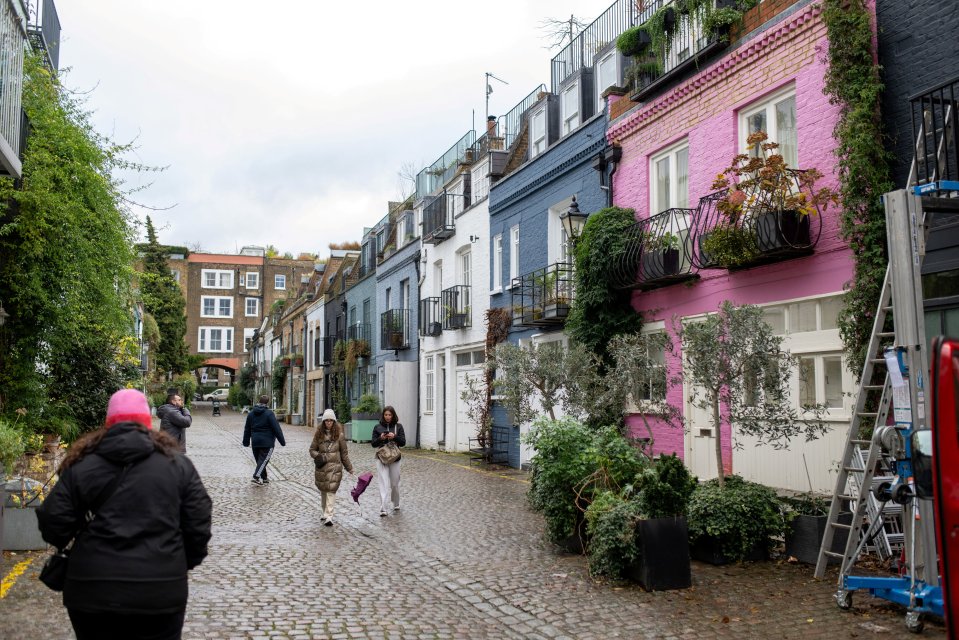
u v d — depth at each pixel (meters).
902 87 8.17
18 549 8.09
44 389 12.09
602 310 13.08
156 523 3.54
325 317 39.31
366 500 12.79
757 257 9.61
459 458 19.91
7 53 8.95
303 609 6.34
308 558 8.34
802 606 6.13
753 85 10.48
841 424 8.77
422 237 24.44
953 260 7.29
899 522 6.96
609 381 9.38
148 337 34.16
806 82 9.53
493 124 22.41
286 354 49.78
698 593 6.64
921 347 5.57
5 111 8.91
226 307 75.00
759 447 10.09
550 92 17.20
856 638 5.38
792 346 9.62
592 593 6.83
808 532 7.39
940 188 5.74
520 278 16.75
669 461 7.03
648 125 12.91
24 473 9.80
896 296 5.72
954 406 3.37
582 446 8.75
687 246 11.45
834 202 8.70
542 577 7.43
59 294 11.15
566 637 5.70
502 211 18.81
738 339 7.73
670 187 12.42
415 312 25.47
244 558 8.25
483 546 8.95
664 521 6.88
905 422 5.61
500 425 18.23
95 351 14.23
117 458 3.56
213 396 64.56
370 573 7.71
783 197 9.08
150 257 49.38
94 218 11.28
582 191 14.99
